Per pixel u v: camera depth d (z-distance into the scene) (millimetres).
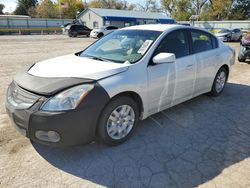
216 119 4246
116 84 3018
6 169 2795
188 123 4066
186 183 2641
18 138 3441
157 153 3174
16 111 2830
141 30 4102
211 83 5047
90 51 4070
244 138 3611
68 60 3564
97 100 2844
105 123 3061
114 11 44906
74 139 2816
